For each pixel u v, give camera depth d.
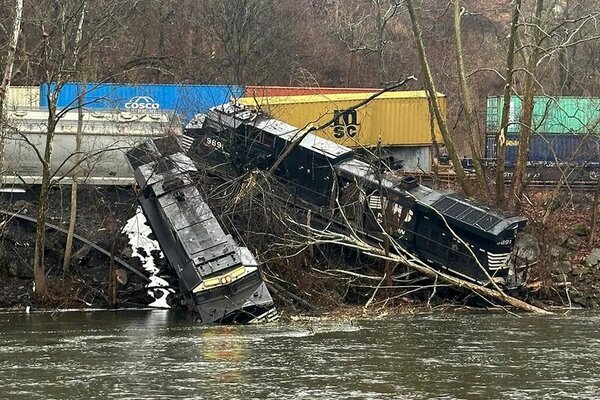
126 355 22.45
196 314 30.62
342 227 36.56
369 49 67.06
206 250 30.77
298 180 38.38
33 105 45.66
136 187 38.41
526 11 66.88
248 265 30.55
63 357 22.17
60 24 37.31
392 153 51.81
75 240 36.69
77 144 35.59
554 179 48.22
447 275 34.44
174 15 67.00
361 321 30.23
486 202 38.12
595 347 24.00
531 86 41.72
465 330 27.53
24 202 39.28
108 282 35.41
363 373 20.16
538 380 19.50
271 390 18.33
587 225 42.59
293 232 33.94
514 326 28.70
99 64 45.75
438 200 35.47
